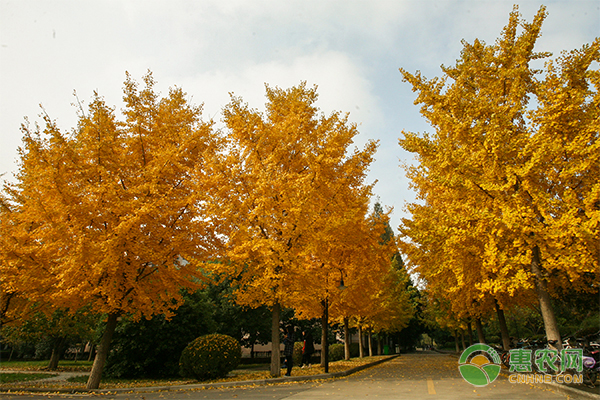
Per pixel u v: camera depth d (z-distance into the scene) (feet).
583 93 24.97
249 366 78.48
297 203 31.91
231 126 37.47
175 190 34.14
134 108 34.40
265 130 35.94
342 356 84.33
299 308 43.68
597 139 24.93
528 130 27.45
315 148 38.34
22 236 29.89
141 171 33.01
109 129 32.37
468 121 28.63
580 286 32.24
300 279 32.94
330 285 39.75
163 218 31.76
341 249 40.60
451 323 84.23
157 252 30.63
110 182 29.09
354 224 35.99
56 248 28.91
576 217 24.81
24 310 32.81
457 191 29.66
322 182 35.65
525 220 25.16
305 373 38.52
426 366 50.19
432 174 30.19
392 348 150.00
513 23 31.40
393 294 87.56
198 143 35.91
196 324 54.60
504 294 42.57
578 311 59.57
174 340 51.80
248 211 34.50
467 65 32.48
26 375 50.21
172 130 34.83
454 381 29.35
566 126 25.55
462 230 28.55
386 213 47.57
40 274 29.40
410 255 45.98
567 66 25.66
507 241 28.55
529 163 24.75
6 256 29.01
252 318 84.12
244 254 31.96
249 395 23.68
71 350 125.39
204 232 33.99
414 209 43.80
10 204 33.40
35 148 28.81
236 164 35.96
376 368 48.24
